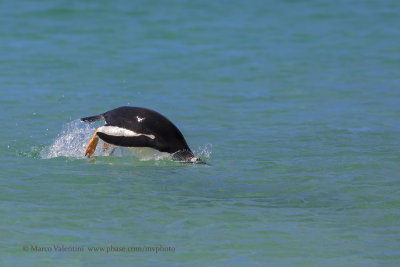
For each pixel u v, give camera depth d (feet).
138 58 241.14
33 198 104.83
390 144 141.08
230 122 162.20
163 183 114.62
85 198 105.50
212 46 263.08
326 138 146.61
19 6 328.49
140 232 92.48
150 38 275.80
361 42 270.26
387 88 199.62
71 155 132.05
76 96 186.91
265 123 161.27
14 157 128.57
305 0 360.07
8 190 108.17
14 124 154.71
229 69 226.58
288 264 83.20
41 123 157.17
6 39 266.98
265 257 85.20
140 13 322.55
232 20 313.12
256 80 211.82
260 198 107.55
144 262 83.56
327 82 208.44
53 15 312.91
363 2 355.77
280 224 95.96
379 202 105.40
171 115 169.27
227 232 92.84
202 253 86.22
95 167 123.44
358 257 85.20
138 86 201.77
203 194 109.19
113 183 113.70
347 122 161.48
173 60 239.09
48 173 118.32
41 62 231.30
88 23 299.79
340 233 92.63
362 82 207.92
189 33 286.25
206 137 148.05
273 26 302.04
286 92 196.13
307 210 101.86
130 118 129.18
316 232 92.94
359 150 136.46
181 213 99.81
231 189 111.96
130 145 127.44
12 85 197.57
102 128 128.98
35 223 94.73
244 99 187.62
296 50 257.14
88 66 227.40
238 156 132.98
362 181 116.06
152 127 128.77
